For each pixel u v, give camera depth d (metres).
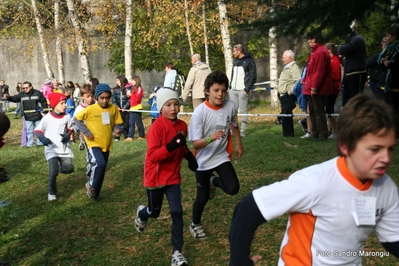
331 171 2.18
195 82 10.71
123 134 14.20
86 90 7.29
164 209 6.05
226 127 4.84
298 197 2.17
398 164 7.17
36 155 10.77
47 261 4.84
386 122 1.98
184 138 4.29
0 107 21.23
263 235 4.93
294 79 10.39
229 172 4.75
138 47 20.55
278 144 9.48
